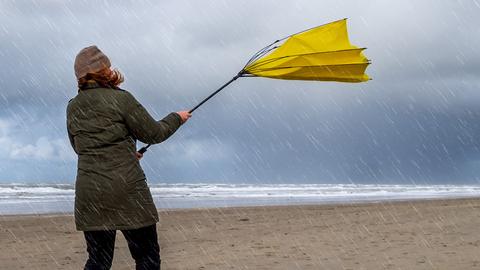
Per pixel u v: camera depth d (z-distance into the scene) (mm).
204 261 6672
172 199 24641
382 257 6766
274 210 15305
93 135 3605
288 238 8648
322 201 23734
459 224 10156
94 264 3775
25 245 8227
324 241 8266
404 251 7176
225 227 10469
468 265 6156
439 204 17438
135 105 3682
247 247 7762
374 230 9477
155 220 3707
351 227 10039
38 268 6445
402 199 26312
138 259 3838
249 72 3846
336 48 3646
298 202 22656
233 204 20797
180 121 3869
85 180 3586
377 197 29859
